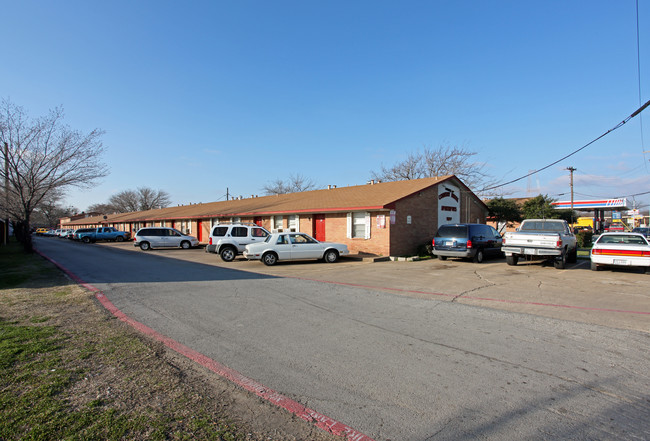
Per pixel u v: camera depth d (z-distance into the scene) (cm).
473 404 360
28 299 841
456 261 1709
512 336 568
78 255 2139
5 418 328
